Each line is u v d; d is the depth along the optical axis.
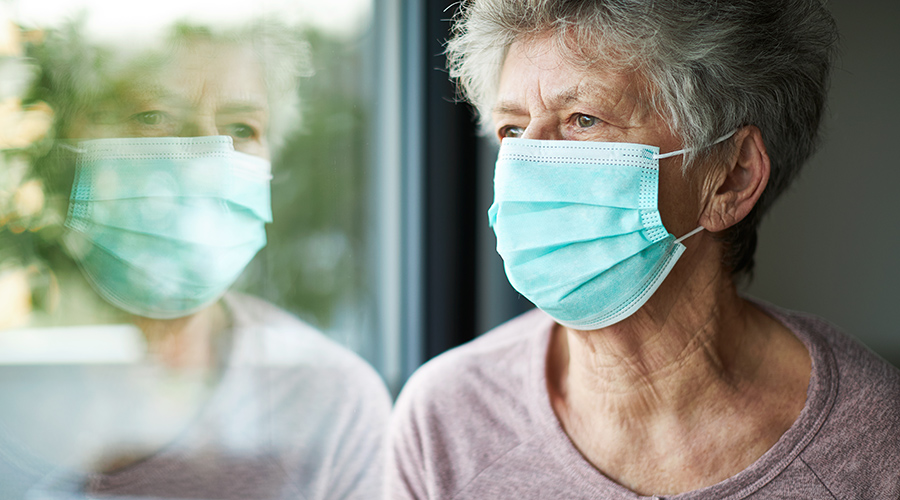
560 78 0.83
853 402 0.85
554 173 0.86
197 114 1.05
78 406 1.08
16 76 0.94
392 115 1.56
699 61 0.80
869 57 1.71
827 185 1.78
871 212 1.77
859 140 1.75
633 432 0.92
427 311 1.63
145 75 1.01
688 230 0.87
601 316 0.88
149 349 1.14
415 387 1.12
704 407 0.89
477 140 1.66
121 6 0.99
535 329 1.14
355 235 1.53
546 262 0.88
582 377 0.96
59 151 0.98
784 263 1.81
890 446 0.83
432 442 1.03
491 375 1.07
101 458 1.11
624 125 0.84
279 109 1.25
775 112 0.87
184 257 1.03
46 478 1.06
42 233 0.99
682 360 0.89
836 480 0.82
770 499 0.82
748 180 0.88
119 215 1.00
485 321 1.72
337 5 1.38
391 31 1.53
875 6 1.69
